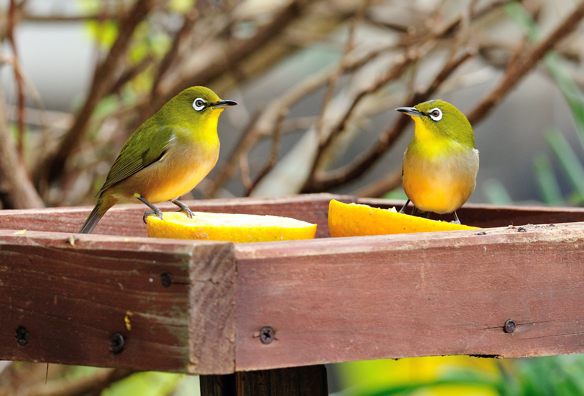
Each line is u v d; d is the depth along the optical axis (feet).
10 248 22.45
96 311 21.12
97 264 21.04
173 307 19.75
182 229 23.81
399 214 24.50
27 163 40.60
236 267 20.02
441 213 31.37
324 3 45.68
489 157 69.41
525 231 22.85
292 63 68.69
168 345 19.85
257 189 41.75
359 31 53.31
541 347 22.85
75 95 66.64
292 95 42.70
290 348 20.42
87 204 42.14
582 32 44.73
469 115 37.19
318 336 20.66
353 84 46.52
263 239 23.67
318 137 38.22
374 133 68.23
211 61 43.19
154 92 39.37
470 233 22.50
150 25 43.01
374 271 21.17
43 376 42.09
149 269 20.13
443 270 21.85
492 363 42.50
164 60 38.99
